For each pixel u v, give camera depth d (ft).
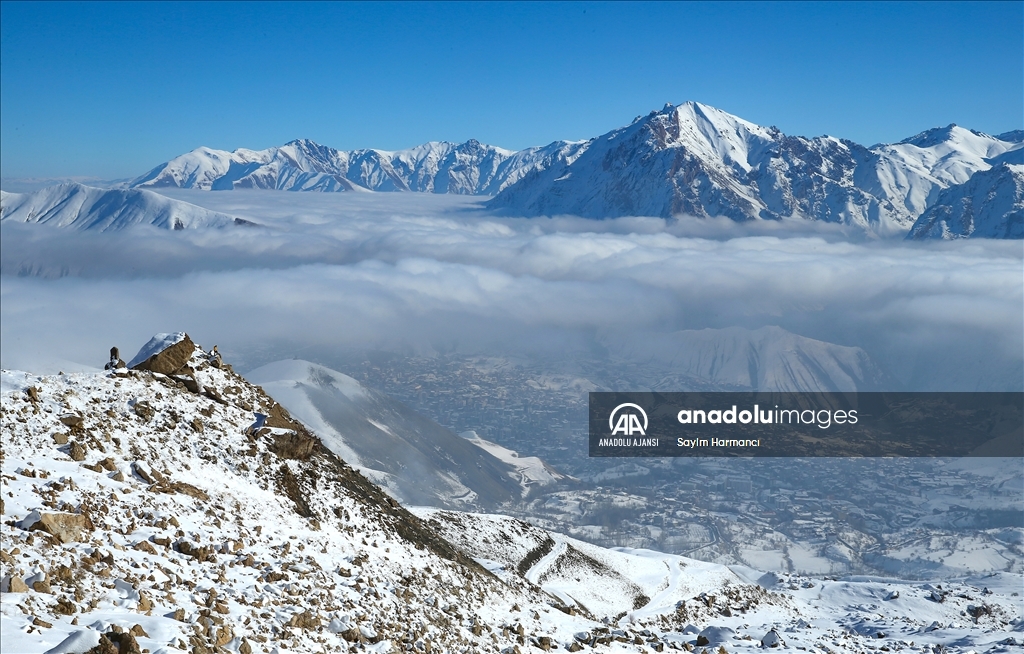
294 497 111.24
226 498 98.84
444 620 96.48
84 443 90.63
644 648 127.65
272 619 73.20
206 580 75.92
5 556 61.98
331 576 92.58
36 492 75.41
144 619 60.64
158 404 110.32
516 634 104.58
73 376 107.14
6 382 97.40
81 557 67.41
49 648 52.01
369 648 77.66
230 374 130.82
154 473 92.53
